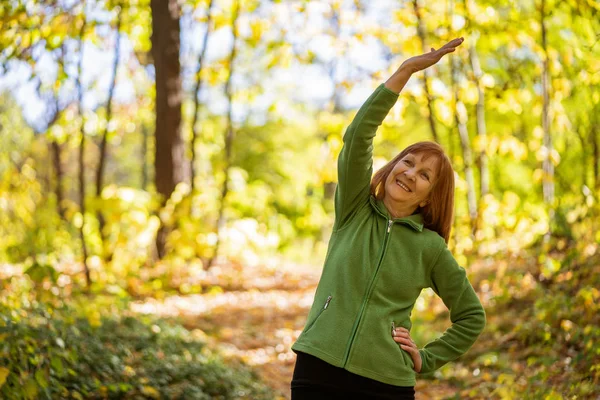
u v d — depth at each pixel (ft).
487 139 29.96
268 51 36.22
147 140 73.20
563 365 17.94
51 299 18.98
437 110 28.22
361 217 9.99
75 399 16.34
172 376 19.81
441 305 28.07
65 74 27.20
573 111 32.71
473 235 28.76
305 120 73.77
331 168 33.68
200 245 36.96
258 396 20.08
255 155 73.41
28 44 24.97
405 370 9.52
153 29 38.65
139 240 35.81
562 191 35.12
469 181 30.60
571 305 20.29
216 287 35.70
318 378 9.27
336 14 32.40
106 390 16.99
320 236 81.05
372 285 9.52
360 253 9.66
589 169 33.30
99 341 20.44
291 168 73.31
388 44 31.27
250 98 50.14
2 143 48.37
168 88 38.73
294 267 44.91
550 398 14.29
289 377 23.91
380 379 9.30
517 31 27.12
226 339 28.02
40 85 27.25
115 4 31.42
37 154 53.21
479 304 10.19
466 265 27.81
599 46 26.99
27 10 24.62
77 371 17.47
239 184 53.67
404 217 10.14
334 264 9.74
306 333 9.45
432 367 9.99
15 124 48.73
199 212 38.34
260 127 72.64
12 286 20.18
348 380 9.23
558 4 24.45
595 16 22.21
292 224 75.46
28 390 13.23
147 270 36.65
